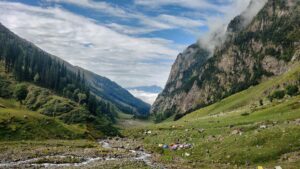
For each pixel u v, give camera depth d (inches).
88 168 3149.6
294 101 6545.3
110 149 5000.0
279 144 3334.2
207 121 7509.8
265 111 6446.9
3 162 3592.5
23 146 4793.3
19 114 6186.0
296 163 2938.0
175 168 3129.9
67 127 6732.3
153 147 4909.0
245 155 3329.2
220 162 3380.9
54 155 4227.4
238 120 6412.4
